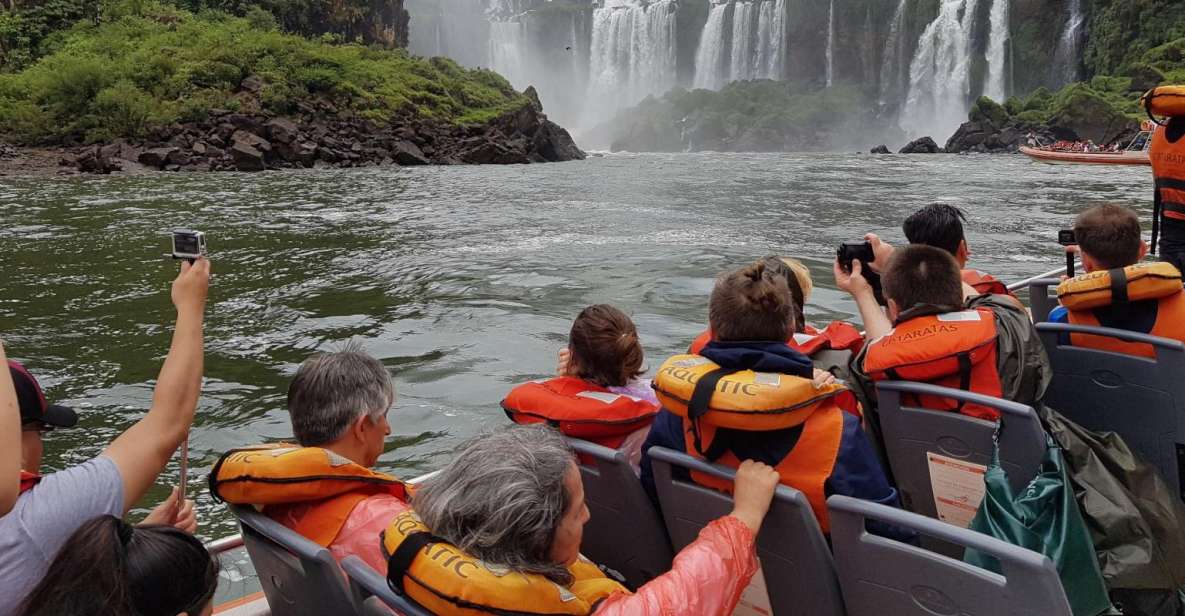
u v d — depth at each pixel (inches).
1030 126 2373.3
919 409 115.4
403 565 72.1
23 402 90.3
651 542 107.4
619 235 599.8
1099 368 134.3
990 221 692.1
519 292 398.6
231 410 235.6
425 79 1985.7
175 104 1515.7
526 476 72.3
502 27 3646.7
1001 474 103.5
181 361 85.7
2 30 1779.0
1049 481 105.1
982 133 2422.5
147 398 248.2
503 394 246.8
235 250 540.4
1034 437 106.6
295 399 100.8
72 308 371.2
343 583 81.1
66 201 866.1
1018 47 2901.1
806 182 1160.8
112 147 1368.1
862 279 151.1
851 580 87.1
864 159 1988.2
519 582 69.2
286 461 87.1
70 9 1881.2
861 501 83.7
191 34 1843.0
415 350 296.8
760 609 96.4
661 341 303.6
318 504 89.2
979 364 113.8
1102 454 116.0
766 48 3408.0
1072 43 2847.0
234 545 109.0
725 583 79.3
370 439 101.6
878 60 3230.8
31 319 349.4
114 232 625.6
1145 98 191.2
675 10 3457.2
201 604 68.7
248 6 2175.2
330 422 98.7
